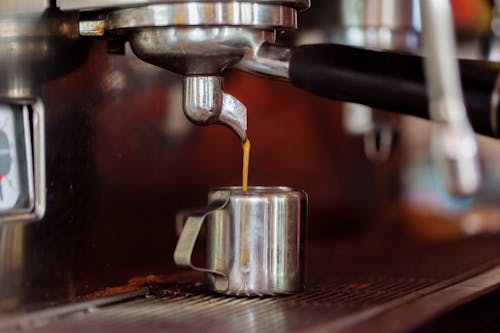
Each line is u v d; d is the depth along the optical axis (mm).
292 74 618
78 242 639
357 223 1079
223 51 606
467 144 600
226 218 631
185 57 608
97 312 594
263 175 941
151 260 741
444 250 913
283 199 632
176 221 780
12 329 556
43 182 613
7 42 597
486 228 1118
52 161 621
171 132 778
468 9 989
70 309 597
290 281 636
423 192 1204
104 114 675
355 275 734
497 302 656
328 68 608
